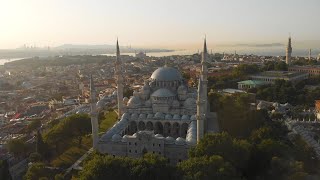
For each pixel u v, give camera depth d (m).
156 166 178.00
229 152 195.50
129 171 176.00
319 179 194.12
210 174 169.75
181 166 181.62
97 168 175.38
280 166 187.38
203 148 197.12
